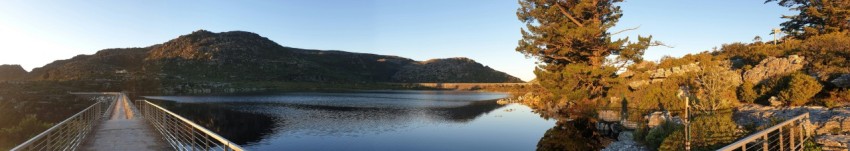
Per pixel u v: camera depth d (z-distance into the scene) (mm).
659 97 32844
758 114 22047
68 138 13422
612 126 30094
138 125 22406
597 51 46125
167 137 16609
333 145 29578
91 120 21469
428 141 31000
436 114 53875
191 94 142125
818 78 25500
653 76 38469
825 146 13328
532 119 42094
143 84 169625
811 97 23719
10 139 25719
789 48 35750
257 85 199000
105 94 103125
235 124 43281
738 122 21812
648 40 41719
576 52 47031
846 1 42719
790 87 23875
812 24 49562
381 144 29797
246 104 79875
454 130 36719
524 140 30125
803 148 13234
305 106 72750
